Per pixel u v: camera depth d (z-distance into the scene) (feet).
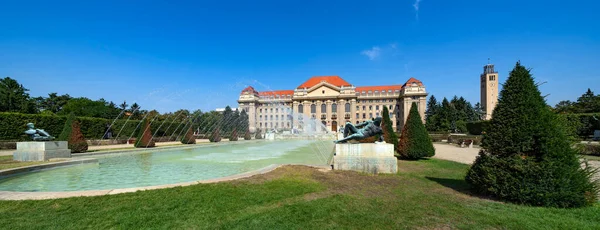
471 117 262.88
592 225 12.85
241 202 15.57
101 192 17.07
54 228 11.85
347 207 15.26
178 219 12.94
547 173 15.83
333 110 305.53
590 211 14.90
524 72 18.13
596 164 37.27
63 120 83.97
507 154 17.42
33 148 37.22
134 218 12.91
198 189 17.99
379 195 18.15
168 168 33.32
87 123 90.22
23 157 37.01
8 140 69.15
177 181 25.16
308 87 331.57
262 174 23.63
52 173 29.63
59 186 22.85
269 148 71.41
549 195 15.46
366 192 18.88
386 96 310.86
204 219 13.00
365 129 27.55
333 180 22.31
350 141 29.45
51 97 188.03
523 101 17.49
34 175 28.14
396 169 26.63
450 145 88.94
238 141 108.47
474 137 93.66
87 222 12.44
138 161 40.60
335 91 306.96
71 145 47.88
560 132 16.67
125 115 207.41
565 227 12.61
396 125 308.19
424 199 17.26
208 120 159.33
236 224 12.51
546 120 16.87
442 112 213.87
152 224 12.34
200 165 35.99
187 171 30.96
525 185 16.17
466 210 14.96
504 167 17.17
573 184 15.66
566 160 16.19
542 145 16.39
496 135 17.97
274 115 270.87
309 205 15.35
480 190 18.66
